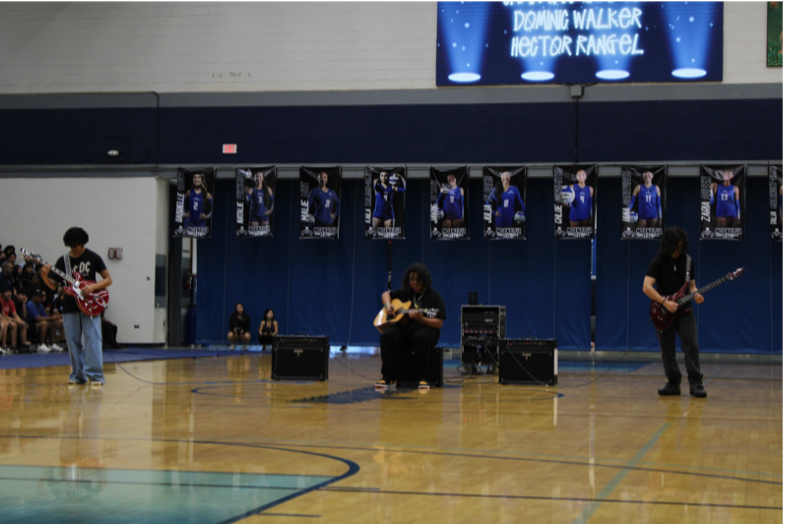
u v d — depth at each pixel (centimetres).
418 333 832
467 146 1611
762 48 1533
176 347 1703
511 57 1603
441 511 281
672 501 300
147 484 324
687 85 1551
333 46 1659
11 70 1733
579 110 1581
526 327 1619
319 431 488
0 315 1352
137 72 1705
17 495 303
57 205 1698
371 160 1636
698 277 1577
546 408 640
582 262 1608
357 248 1680
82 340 817
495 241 1638
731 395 782
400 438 460
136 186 1680
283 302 1694
